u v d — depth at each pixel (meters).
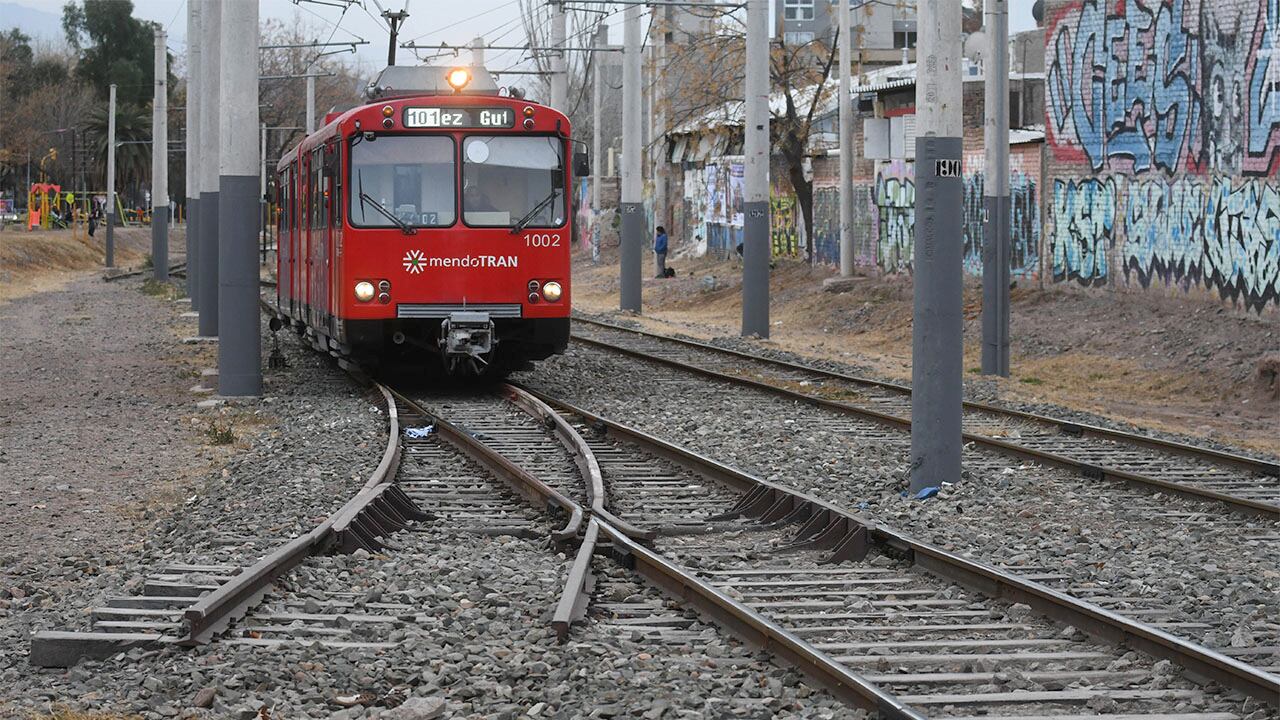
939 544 15.73
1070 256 45.66
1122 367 36.38
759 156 46.06
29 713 9.78
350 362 32.88
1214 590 13.45
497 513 17.67
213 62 44.50
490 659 11.04
